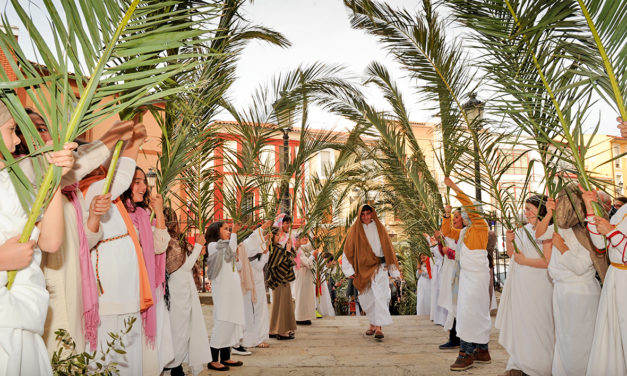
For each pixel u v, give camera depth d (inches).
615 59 123.6
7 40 78.8
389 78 335.3
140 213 143.6
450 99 221.0
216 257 215.0
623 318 124.6
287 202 342.3
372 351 250.4
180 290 180.7
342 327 334.6
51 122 78.7
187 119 167.8
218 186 236.5
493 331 295.7
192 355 183.5
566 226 153.2
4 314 70.2
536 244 172.2
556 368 158.9
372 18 238.5
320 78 302.5
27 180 76.6
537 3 131.4
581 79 137.6
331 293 517.3
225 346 212.4
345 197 498.3
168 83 121.6
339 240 462.9
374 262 287.6
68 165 79.4
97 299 105.1
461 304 208.7
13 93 78.7
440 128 249.1
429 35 227.0
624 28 120.1
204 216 215.3
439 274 338.0
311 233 425.1
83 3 82.7
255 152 265.4
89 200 117.8
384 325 304.8
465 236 214.4
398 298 521.0
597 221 129.3
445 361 222.2
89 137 399.2
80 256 102.7
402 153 345.1
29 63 81.1
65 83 81.4
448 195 249.1
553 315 171.2
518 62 146.5
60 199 81.3
